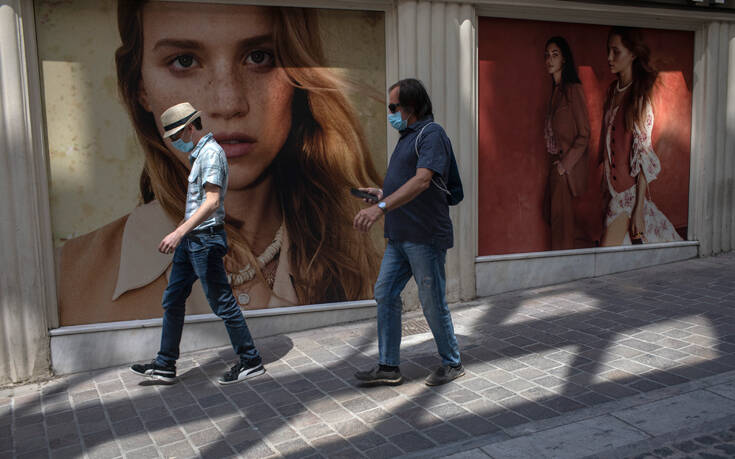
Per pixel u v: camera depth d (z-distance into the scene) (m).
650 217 6.19
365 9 4.77
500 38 5.37
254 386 3.73
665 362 3.71
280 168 4.69
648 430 2.84
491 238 5.51
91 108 4.19
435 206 3.45
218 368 4.11
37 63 4.04
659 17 5.86
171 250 3.42
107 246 4.30
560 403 3.22
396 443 2.88
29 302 4.02
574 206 5.82
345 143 4.82
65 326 4.24
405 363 3.98
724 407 3.03
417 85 3.43
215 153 3.63
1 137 3.88
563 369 3.69
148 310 4.43
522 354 3.99
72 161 4.18
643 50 5.95
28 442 3.13
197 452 2.92
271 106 4.61
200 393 3.67
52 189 4.16
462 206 5.21
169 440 3.06
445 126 5.09
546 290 5.56
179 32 4.33
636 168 6.07
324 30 4.68
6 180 3.90
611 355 3.88
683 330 4.26
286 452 2.86
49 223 4.13
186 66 4.38
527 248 5.65
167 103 4.36
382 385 3.61
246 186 4.62
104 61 4.19
